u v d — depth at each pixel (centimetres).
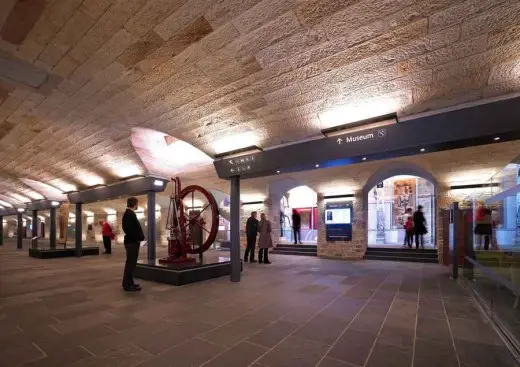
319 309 511
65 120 880
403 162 1057
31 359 329
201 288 679
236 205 786
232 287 688
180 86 605
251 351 348
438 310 504
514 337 380
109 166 1148
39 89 695
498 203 503
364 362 320
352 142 595
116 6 428
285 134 675
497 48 398
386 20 395
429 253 1166
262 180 1395
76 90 685
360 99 538
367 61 465
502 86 443
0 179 1705
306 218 1977
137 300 576
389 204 1684
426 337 387
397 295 607
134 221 672
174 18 439
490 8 356
